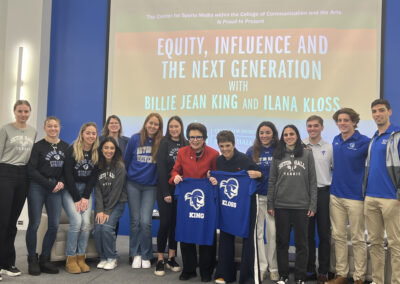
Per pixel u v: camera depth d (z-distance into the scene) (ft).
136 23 17.42
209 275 10.25
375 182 9.36
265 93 16.33
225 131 9.71
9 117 17.57
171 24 17.15
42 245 10.85
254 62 16.46
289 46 16.20
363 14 15.67
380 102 9.43
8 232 10.34
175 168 10.48
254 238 9.50
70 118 17.90
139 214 11.66
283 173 9.88
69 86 17.98
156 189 11.64
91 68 17.90
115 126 13.26
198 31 16.93
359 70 15.66
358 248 9.82
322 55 15.94
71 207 10.85
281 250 9.89
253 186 9.41
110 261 11.40
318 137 10.78
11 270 10.34
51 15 18.11
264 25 16.44
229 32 16.70
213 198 9.91
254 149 11.27
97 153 11.16
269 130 10.89
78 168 10.93
